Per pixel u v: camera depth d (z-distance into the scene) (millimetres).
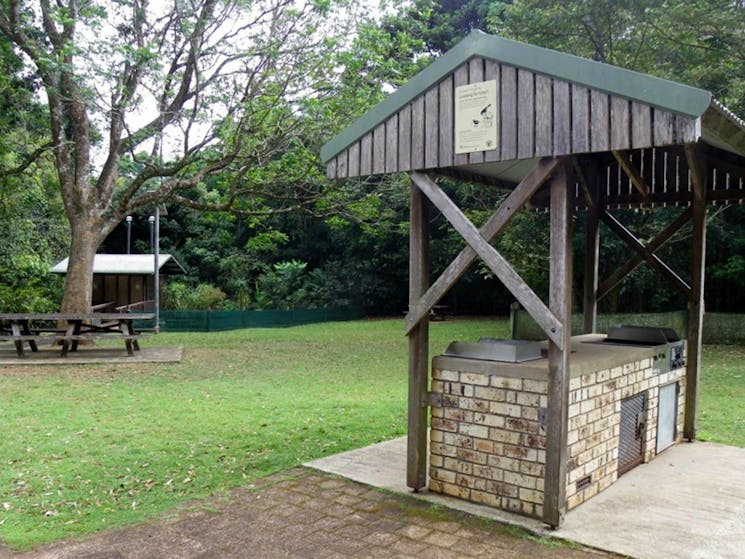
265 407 7410
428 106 4137
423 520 3871
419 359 4359
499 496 4043
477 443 4145
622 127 3359
